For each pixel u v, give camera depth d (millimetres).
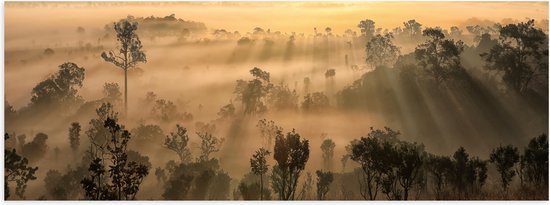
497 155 43531
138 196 55219
